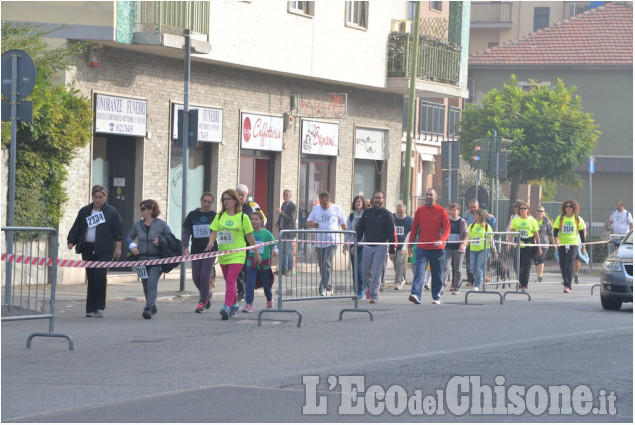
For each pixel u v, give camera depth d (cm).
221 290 3500
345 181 5019
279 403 1466
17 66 2631
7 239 2291
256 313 2767
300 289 2805
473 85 9825
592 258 5731
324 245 2845
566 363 1883
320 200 3634
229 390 1564
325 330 2372
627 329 2458
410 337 2245
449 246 3656
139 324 2477
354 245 2711
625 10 10062
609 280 2970
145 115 3856
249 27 4153
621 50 9625
